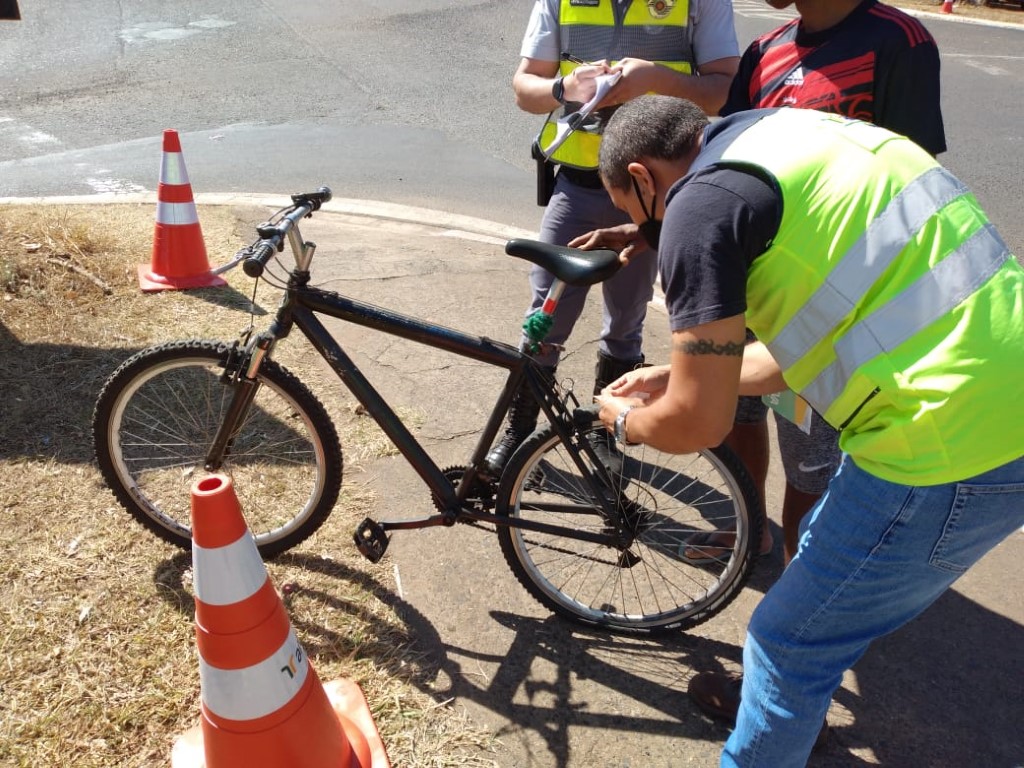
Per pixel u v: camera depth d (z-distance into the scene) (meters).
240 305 4.53
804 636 1.83
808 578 1.82
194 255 4.68
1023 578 3.01
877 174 1.67
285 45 10.88
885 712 2.51
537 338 2.60
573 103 3.04
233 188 6.62
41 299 4.36
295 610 2.73
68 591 2.72
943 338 1.61
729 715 2.44
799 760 1.94
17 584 2.73
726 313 1.63
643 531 2.79
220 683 1.97
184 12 12.24
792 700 1.88
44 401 3.62
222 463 2.94
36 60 10.01
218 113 8.51
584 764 2.32
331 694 2.39
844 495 1.77
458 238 5.77
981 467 1.63
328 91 9.27
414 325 2.61
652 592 2.89
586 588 2.94
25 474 3.21
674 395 1.74
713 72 3.17
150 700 2.39
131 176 6.84
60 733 2.28
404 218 6.11
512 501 2.73
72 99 8.77
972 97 10.13
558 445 2.79
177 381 3.55
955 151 8.08
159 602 2.71
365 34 11.52
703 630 2.80
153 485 3.20
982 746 2.42
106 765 2.21
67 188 6.53
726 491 3.38
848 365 1.68
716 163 1.71
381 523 2.77
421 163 7.38
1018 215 6.59
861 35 2.34
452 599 2.82
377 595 2.81
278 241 2.46
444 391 3.94
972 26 15.07
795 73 2.46
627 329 3.47
